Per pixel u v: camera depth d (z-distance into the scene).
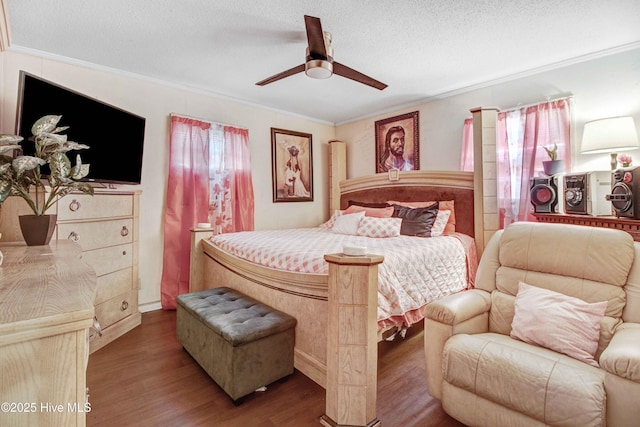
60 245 1.75
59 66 2.75
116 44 2.55
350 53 2.75
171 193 3.33
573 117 2.90
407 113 4.16
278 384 1.93
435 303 1.65
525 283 1.80
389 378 2.00
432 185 3.70
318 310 1.85
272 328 1.83
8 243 1.82
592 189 2.42
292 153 4.56
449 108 3.77
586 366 1.30
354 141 4.90
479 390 1.37
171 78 3.27
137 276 2.92
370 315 1.49
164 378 1.99
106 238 2.55
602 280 1.58
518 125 3.21
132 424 1.56
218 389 1.87
